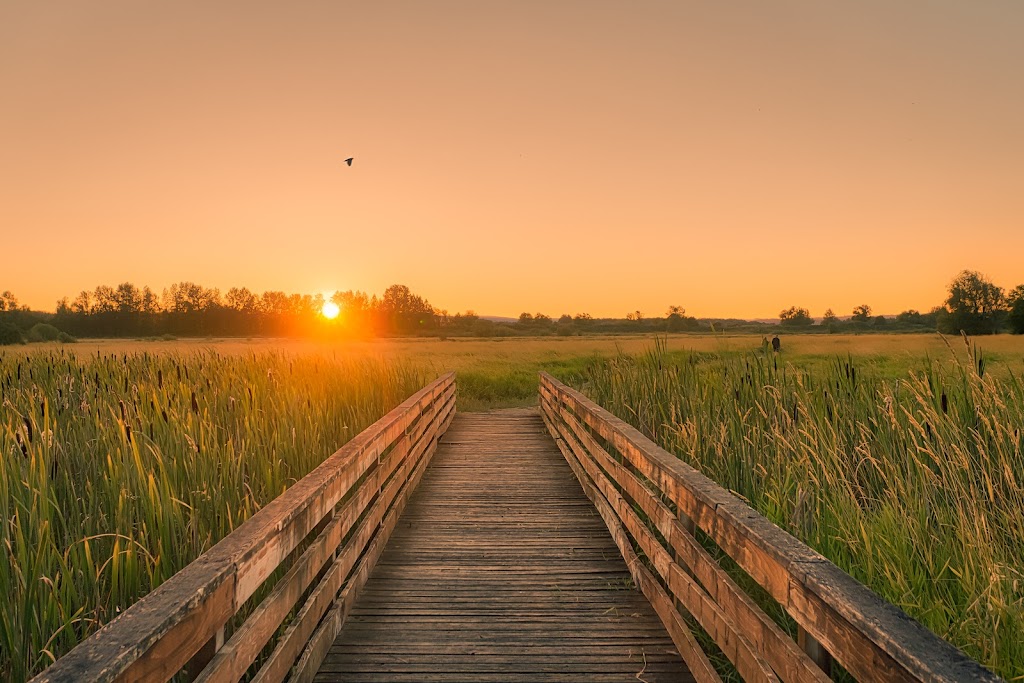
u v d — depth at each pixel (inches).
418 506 272.1
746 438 211.9
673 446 243.9
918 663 54.9
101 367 392.8
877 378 275.1
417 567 200.1
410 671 136.6
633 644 148.8
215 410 249.4
